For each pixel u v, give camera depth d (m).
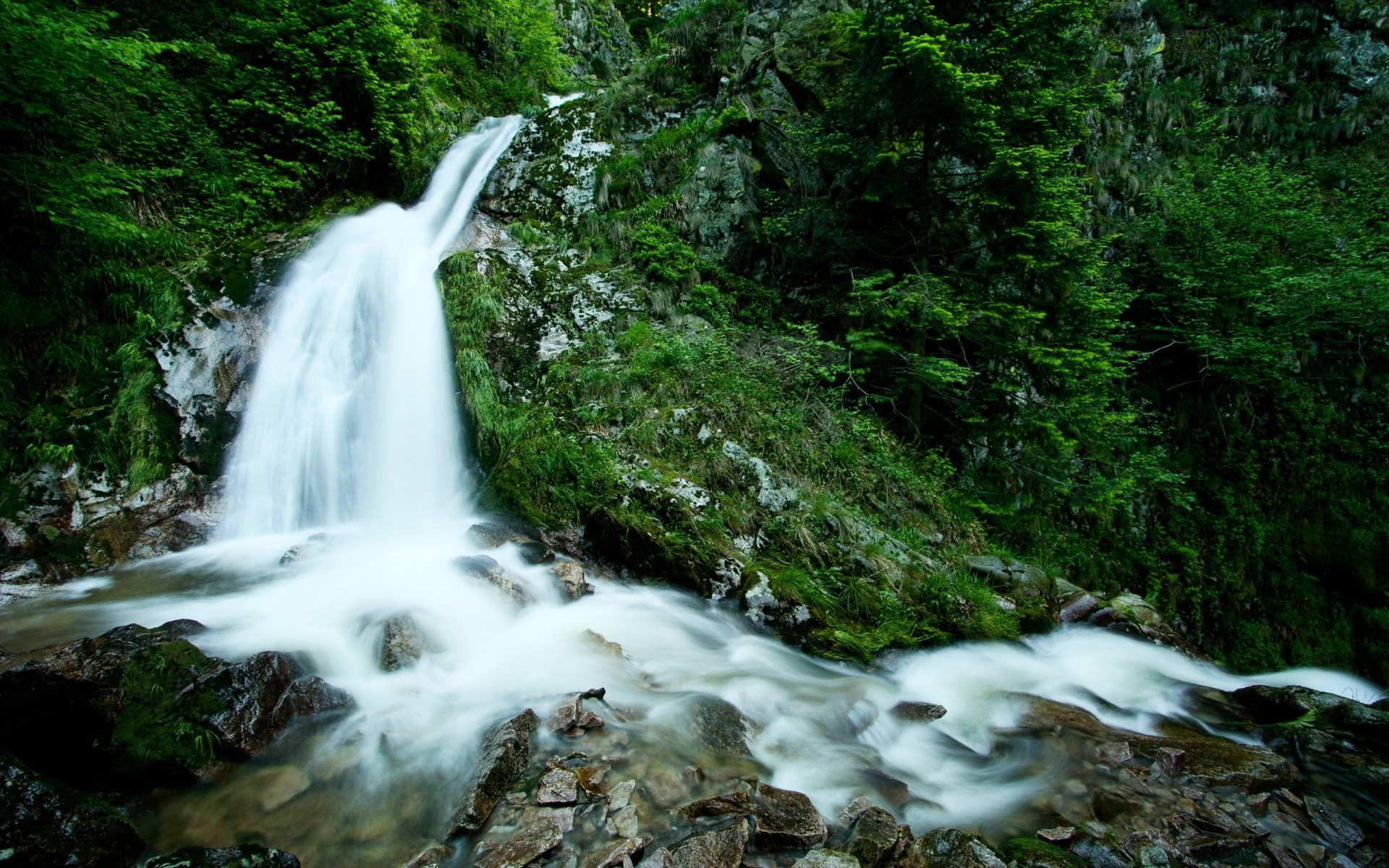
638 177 11.17
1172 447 11.65
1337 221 11.99
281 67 10.38
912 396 9.41
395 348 8.52
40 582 5.71
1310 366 11.54
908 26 7.64
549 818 3.13
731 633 5.81
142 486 6.68
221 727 3.49
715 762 3.83
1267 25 14.12
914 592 6.50
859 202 9.86
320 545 6.70
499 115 16.36
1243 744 4.68
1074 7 7.70
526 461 7.27
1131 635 6.86
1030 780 4.07
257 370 7.62
